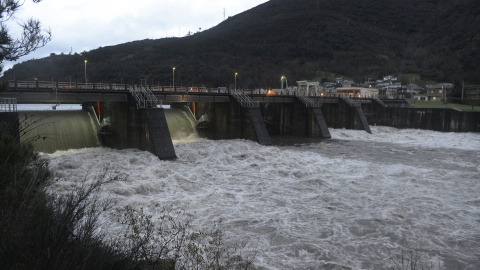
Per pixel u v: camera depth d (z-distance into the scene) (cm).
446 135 7419
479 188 2997
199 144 4822
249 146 5006
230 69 19312
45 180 1147
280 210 2356
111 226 1823
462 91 10638
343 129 7744
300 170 3472
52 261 744
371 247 1805
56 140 3722
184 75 17438
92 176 2948
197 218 2150
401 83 16825
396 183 3122
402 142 6419
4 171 1018
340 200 2586
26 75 12750
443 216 2284
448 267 1625
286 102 6850
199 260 1333
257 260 1620
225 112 5716
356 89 9975
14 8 1352
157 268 1078
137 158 3791
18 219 782
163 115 4262
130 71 16788
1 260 703
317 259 1661
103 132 4528
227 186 2945
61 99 3944
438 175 3462
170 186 2792
